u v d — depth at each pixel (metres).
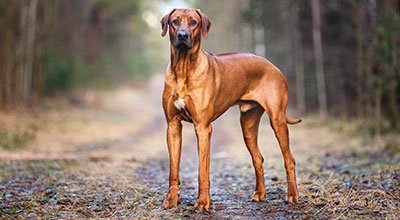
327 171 8.25
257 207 5.83
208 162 5.68
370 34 13.34
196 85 5.54
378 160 9.15
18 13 16.92
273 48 25.31
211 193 6.74
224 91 5.81
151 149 12.32
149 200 6.12
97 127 16.83
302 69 21.09
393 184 6.62
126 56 49.25
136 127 18.45
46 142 12.23
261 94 6.08
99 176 7.96
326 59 18.22
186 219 5.30
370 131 12.40
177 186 5.88
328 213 5.41
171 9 5.64
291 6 20.59
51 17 19.44
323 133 14.34
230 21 35.59
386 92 12.93
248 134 6.20
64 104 22.09
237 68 5.94
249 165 9.20
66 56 25.08
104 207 5.80
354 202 5.70
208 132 5.66
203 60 5.59
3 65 16.31
